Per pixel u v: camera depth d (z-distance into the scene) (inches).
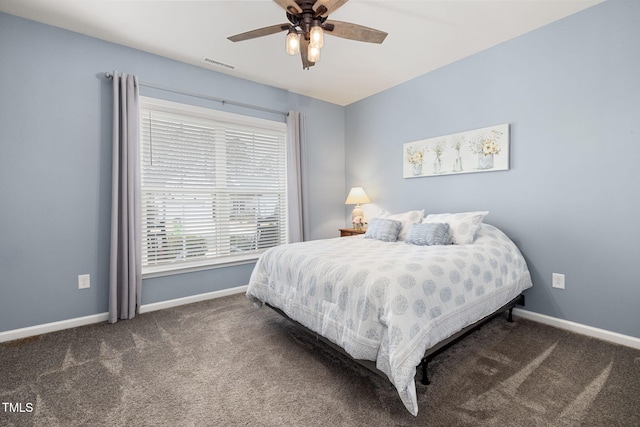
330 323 68.8
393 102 150.9
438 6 87.9
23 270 92.5
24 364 76.2
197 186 128.6
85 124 101.7
